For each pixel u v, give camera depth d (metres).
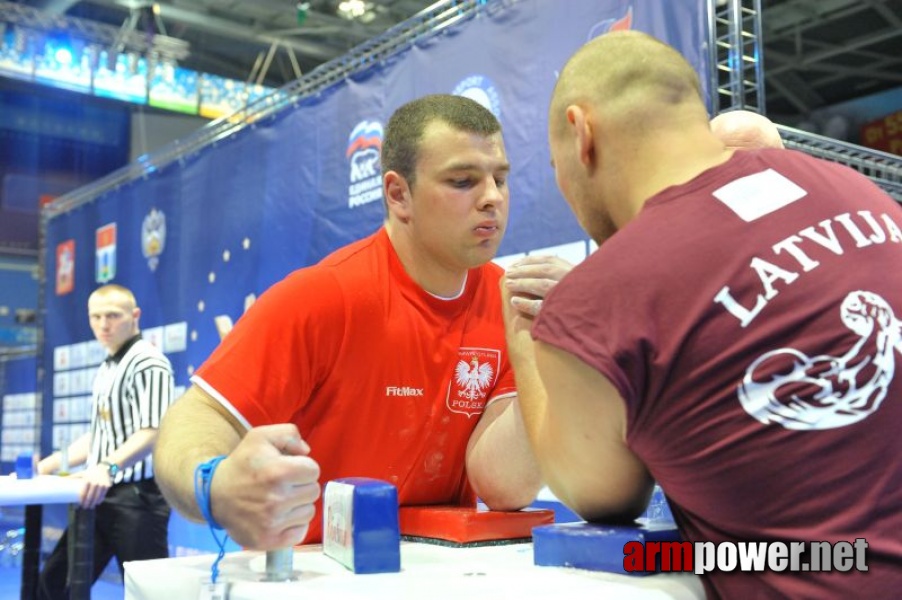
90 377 4.93
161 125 8.20
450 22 2.83
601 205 0.83
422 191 1.08
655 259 0.68
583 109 0.81
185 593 0.78
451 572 0.75
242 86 7.44
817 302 0.66
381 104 3.09
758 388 0.64
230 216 3.86
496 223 1.09
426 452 1.16
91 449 3.27
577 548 0.76
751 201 0.71
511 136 2.59
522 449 1.05
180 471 0.82
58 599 2.89
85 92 6.73
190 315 4.10
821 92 5.89
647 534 0.73
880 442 0.64
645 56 0.80
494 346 1.19
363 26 6.62
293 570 0.77
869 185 0.79
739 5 2.10
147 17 6.23
